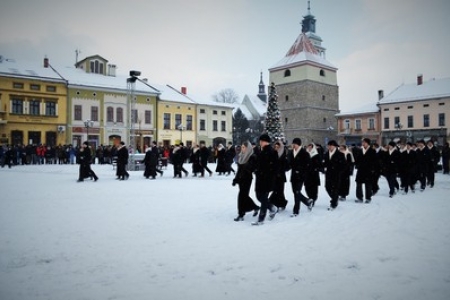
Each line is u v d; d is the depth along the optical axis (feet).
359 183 37.81
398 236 22.94
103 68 169.68
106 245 20.75
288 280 15.47
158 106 172.35
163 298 13.65
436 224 26.55
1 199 38.81
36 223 26.58
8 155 96.43
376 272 16.43
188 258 18.40
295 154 30.66
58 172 80.12
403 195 44.01
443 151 80.74
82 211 31.63
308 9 312.29
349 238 22.50
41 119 141.59
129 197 40.81
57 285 14.87
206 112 190.08
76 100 149.89
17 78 136.05
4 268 16.89
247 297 13.75
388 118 199.52
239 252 19.47
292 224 26.84
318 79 222.48
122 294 13.99
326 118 223.92
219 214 30.66
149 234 23.40
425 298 13.69
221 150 74.74
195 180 63.21
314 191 32.81
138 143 165.48
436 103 181.98
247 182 28.27
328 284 15.03
